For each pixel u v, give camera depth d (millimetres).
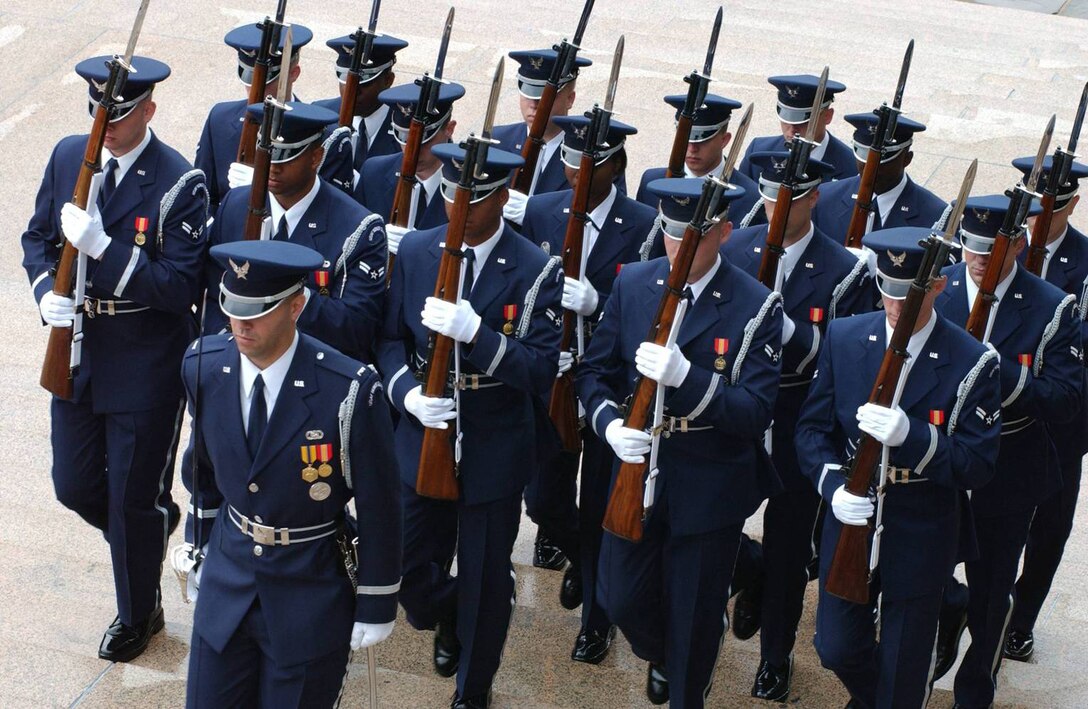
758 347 10055
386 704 10922
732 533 10352
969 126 22672
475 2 26672
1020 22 28562
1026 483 10812
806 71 24422
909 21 27828
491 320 10453
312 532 8703
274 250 8375
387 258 11195
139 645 11328
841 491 9570
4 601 11852
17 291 17422
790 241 11453
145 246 10828
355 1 26234
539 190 13391
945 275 10930
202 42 24219
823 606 10055
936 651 10953
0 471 13711
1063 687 11727
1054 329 10367
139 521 11148
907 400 9641
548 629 12078
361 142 13812
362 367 8656
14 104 22156
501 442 10609
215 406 8633
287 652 8672
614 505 10023
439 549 11047
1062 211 11367
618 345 10461
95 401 10961
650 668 11148
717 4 27906
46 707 10688
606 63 24281
